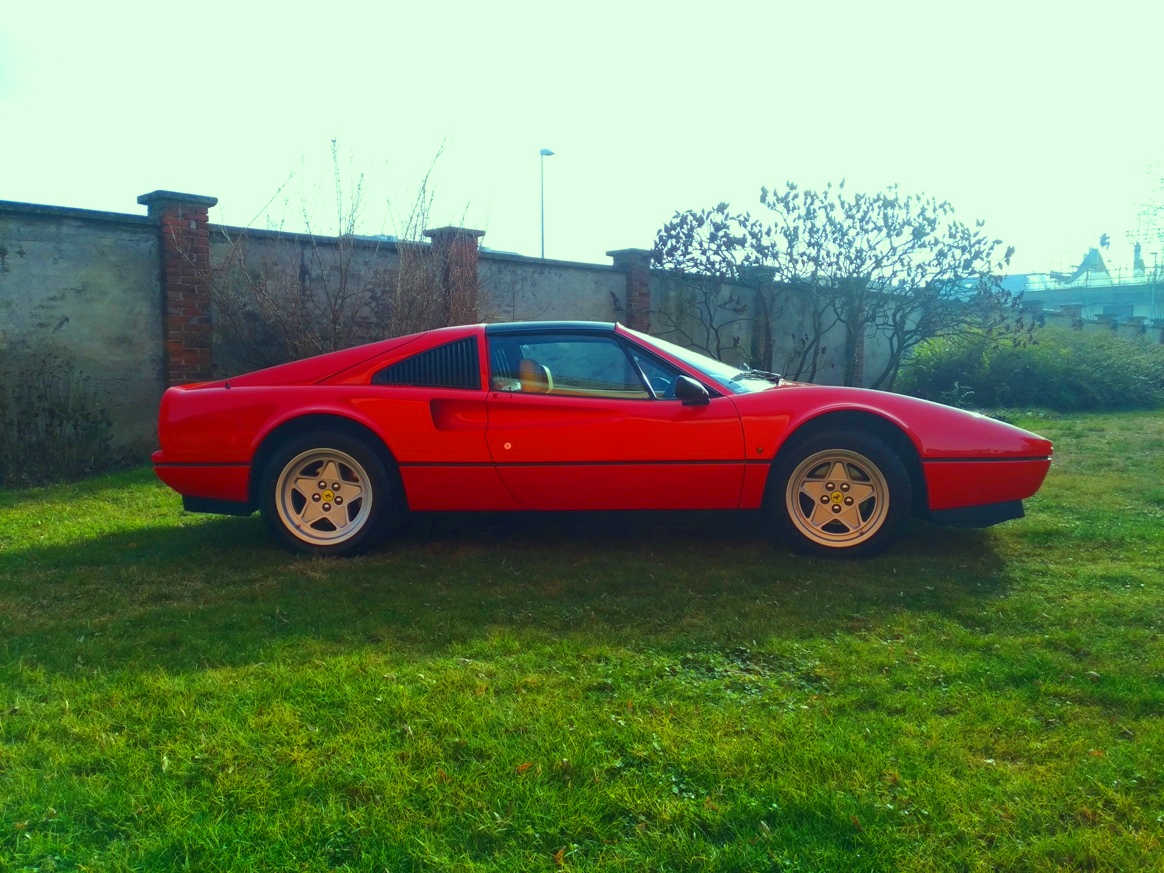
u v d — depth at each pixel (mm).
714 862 2102
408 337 5105
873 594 4152
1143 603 3936
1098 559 4742
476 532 5492
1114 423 12055
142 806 2338
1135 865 2082
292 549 4957
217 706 2936
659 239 14398
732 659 3387
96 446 8578
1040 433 10742
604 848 2170
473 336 5008
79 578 4555
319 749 2631
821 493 4832
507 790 2395
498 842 2197
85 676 3199
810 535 4809
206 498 5047
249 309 9625
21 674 3201
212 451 4957
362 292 10047
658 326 14273
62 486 7590
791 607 3973
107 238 8664
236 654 3430
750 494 4781
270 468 4934
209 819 2285
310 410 4895
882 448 4707
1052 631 3604
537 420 4801
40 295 8289
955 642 3525
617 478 4758
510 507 4887
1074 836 2184
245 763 2561
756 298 15539
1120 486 6770
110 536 5500
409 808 2324
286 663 3332
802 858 2119
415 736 2711
